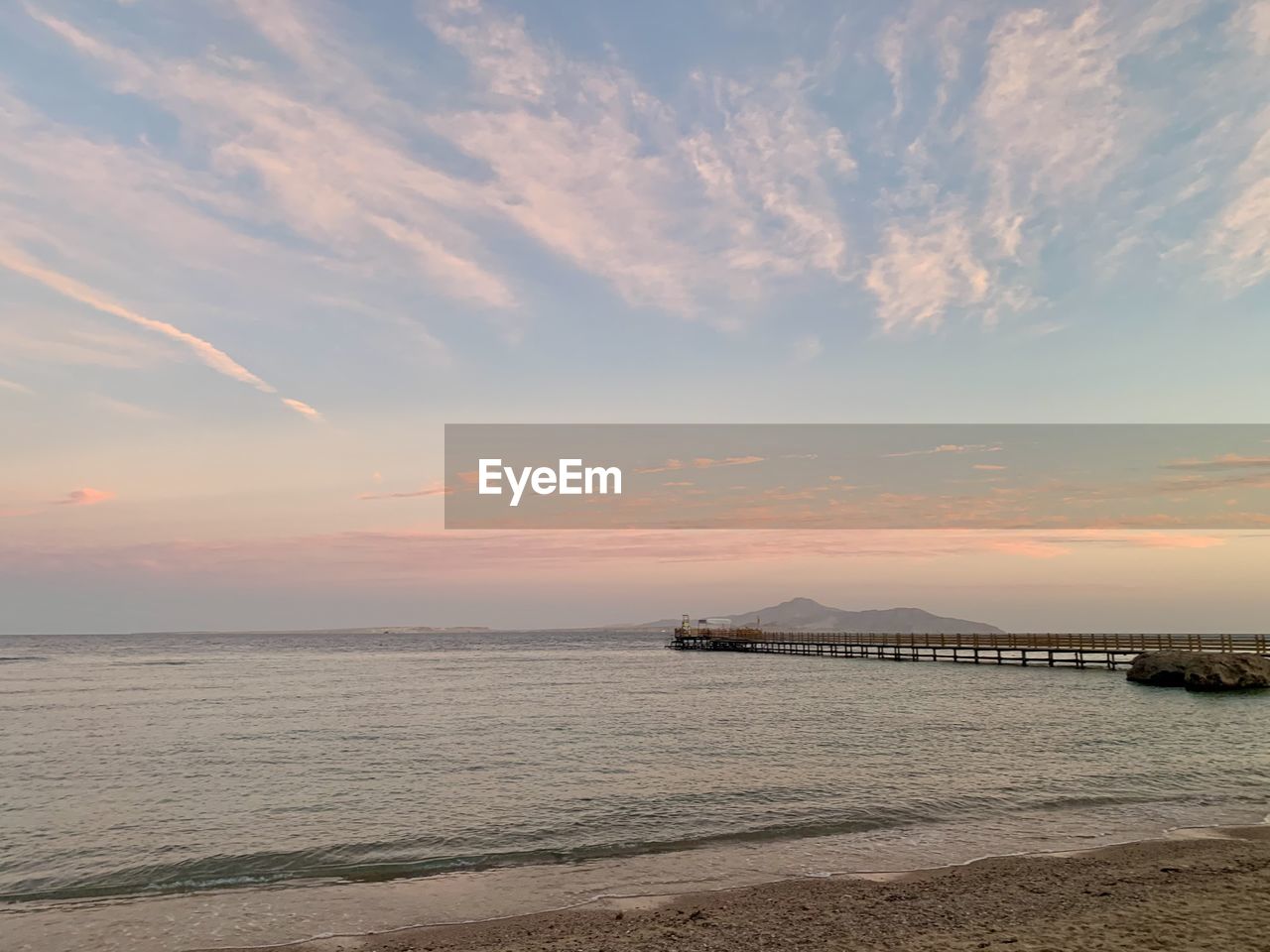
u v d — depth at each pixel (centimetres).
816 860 1275
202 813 1677
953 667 6228
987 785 1820
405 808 1697
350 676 6250
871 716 3231
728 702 3922
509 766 2178
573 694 4475
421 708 3759
